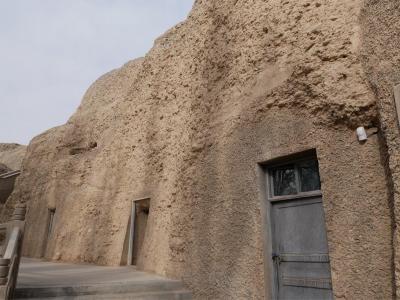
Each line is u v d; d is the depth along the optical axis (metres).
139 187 9.42
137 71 12.35
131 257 9.23
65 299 5.25
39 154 16.88
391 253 3.45
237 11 6.55
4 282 4.38
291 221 4.82
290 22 5.25
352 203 3.87
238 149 5.64
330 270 4.14
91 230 10.95
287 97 4.96
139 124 10.27
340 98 4.20
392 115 3.54
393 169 3.40
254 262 4.90
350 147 4.04
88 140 13.91
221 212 5.74
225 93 6.36
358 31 4.33
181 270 6.52
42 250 13.21
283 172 5.09
